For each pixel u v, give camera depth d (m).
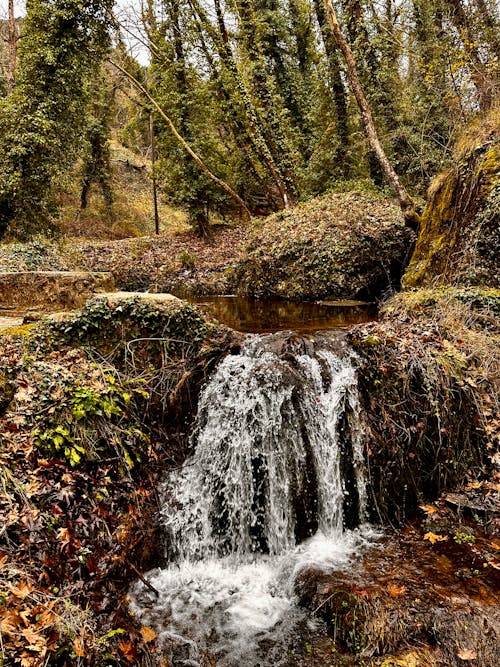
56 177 12.67
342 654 3.11
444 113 11.03
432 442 4.68
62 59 12.30
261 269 10.85
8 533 2.98
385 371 4.91
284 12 19.00
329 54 14.84
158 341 5.00
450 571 3.62
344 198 12.02
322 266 9.79
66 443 3.75
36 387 3.97
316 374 4.94
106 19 13.01
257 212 20.02
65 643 2.61
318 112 15.81
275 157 15.59
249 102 14.14
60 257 10.51
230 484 4.62
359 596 3.35
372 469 4.61
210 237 18.38
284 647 3.22
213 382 5.00
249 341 5.43
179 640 3.29
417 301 6.20
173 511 4.28
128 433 4.25
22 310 6.08
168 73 16.77
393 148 13.52
